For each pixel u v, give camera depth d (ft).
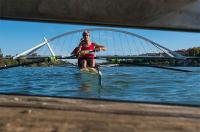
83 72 49.03
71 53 49.03
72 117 9.66
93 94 38.86
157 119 9.60
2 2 13.50
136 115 10.05
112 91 41.34
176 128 8.71
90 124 8.98
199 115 10.00
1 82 59.93
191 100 34.78
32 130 8.38
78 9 13.46
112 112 10.28
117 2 13.34
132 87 46.47
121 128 8.65
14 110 10.37
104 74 60.80
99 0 13.41
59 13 13.53
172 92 42.60
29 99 11.89
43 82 57.21
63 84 50.70
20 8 13.51
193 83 57.93
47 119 9.38
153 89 45.50
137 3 13.26
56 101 11.64
